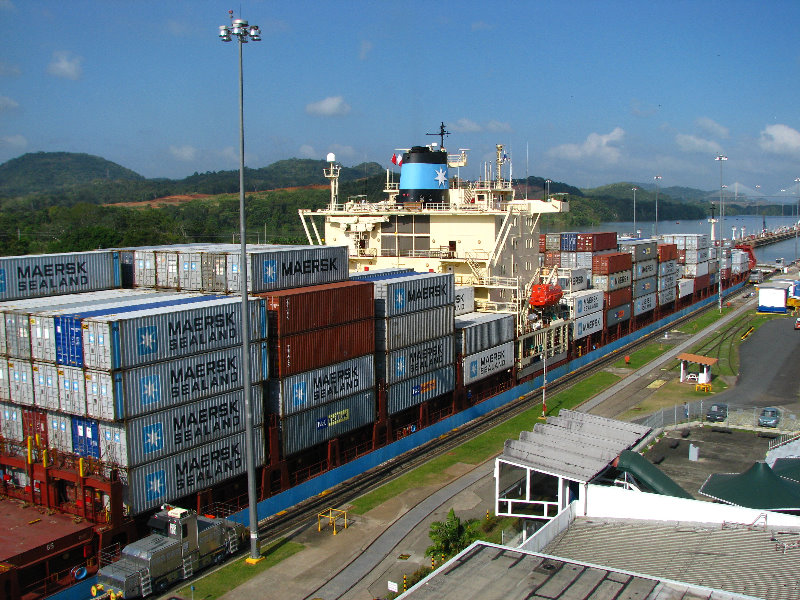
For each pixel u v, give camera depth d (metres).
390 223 64.75
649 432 38.16
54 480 30.47
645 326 91.62
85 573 28.14
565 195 75.62
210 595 28.22
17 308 33.44
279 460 36.78
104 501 30.06
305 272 41.41
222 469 33.88
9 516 30.03
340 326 40.06
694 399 58.94
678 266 106.00
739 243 197.88
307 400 38.06
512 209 63.31
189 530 29.58
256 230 175.88
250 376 31.73
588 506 29.72
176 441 31.58
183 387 31.83
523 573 21.70
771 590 22.02
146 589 27.48
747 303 119.69
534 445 34.88
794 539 25.77
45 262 39.94
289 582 29.28
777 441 46.00
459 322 54.22
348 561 31.08
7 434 33.97
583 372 69.44
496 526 34.12
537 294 62.69
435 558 29.70
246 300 30.94
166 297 37.94
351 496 38.47
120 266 44.41
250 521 31.03
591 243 80.88
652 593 20.42
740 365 71.94
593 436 36.50
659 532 27.16
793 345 81.31
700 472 40.31
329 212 66.19
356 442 43.34
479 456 44.88
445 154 66.19
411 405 46.41
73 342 30.08
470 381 52.94
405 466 43.16
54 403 31.30
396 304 44.12
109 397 29.11
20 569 26.08
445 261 62.00
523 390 60.66
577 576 21.50
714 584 22.70
